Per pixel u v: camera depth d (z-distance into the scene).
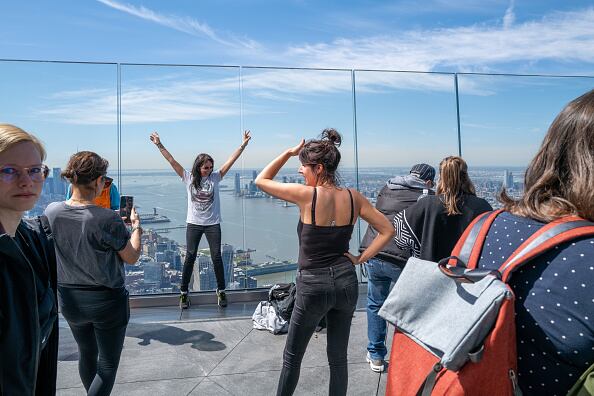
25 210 1.38
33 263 1.42
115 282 2.42
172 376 3.30
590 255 0.87
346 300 2.44
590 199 0.92
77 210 2.37
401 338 1.15
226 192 4.96
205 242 5.04
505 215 1.11
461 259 1.12
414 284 1.15
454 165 2.72
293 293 4.15
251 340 3.96
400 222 2.84
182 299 4.84
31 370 1.28
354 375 3.31
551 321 0.88
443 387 0.96
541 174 1.04
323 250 2.40
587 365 0.85
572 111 0.99
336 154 2.55
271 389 3.12
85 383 2.62
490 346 0.91
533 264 0.95
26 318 1.26
